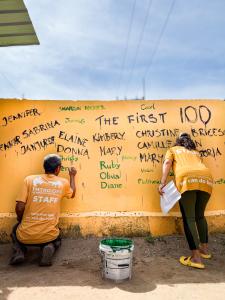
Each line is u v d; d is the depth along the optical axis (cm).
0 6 442
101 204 523
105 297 346
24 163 527
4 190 518
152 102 548
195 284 380
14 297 346
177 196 443
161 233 520
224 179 539
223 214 529
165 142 541
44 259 429
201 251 465
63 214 514
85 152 533
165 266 433
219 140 547
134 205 525
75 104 543
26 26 493
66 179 474
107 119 542
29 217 442
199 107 552
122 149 536
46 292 357
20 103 537
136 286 373
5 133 529
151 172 534
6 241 509
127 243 402
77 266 431
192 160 457
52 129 536
